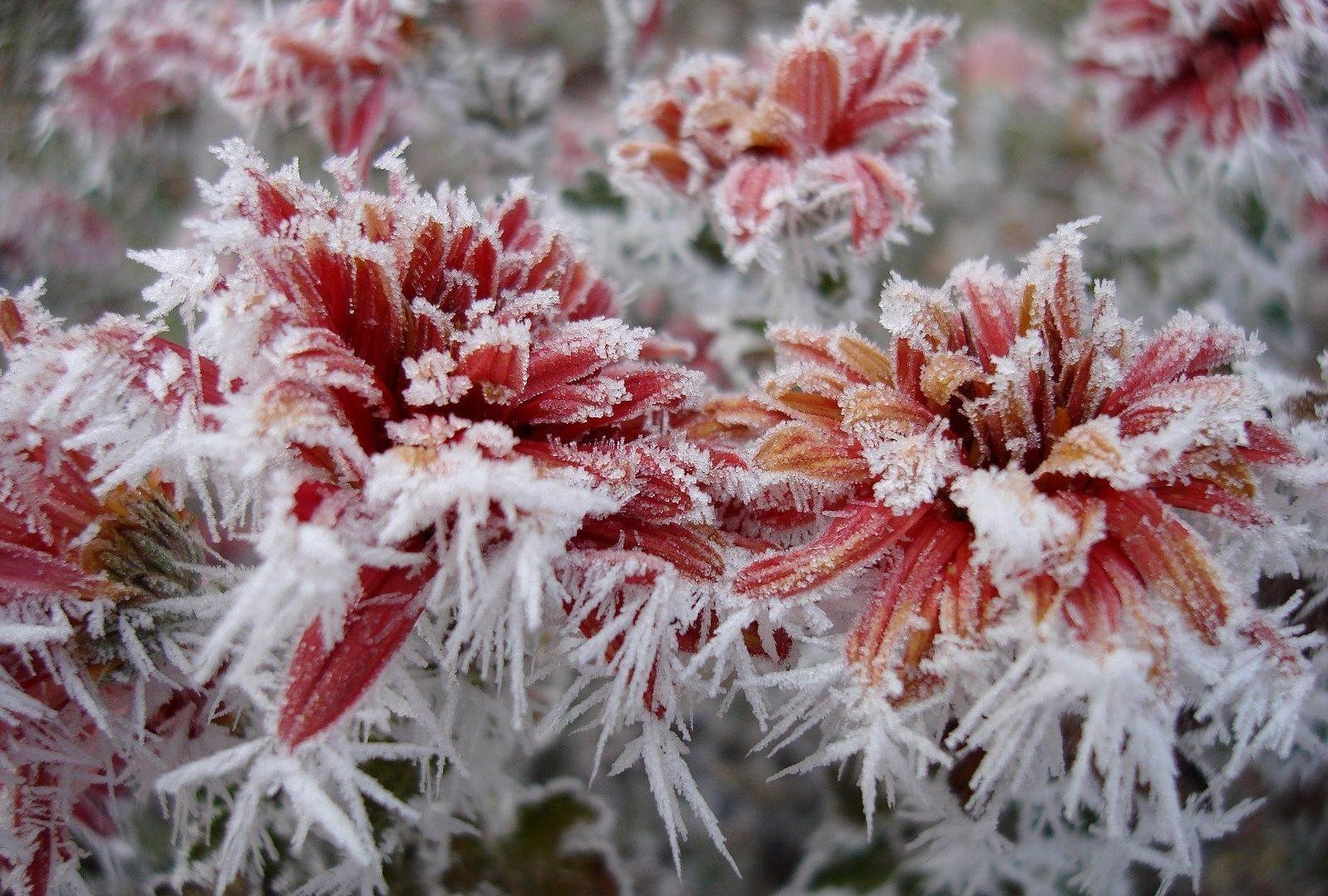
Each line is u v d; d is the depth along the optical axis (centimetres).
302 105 26
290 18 26
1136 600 20
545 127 27
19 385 21
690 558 21
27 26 26
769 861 24
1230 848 24
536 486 20
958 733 20
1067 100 27
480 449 20
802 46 24
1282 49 24
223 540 23
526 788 24
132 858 23
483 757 23
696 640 21
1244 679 21
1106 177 26
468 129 27
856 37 24
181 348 21
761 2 27
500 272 21
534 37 27
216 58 26
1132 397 21
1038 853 23
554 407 21
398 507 19
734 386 25
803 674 21
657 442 21
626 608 21
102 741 22
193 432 20
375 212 21
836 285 25
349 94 26
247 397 20
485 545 20
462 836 24
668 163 25
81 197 26
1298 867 24
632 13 27
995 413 20
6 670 21
